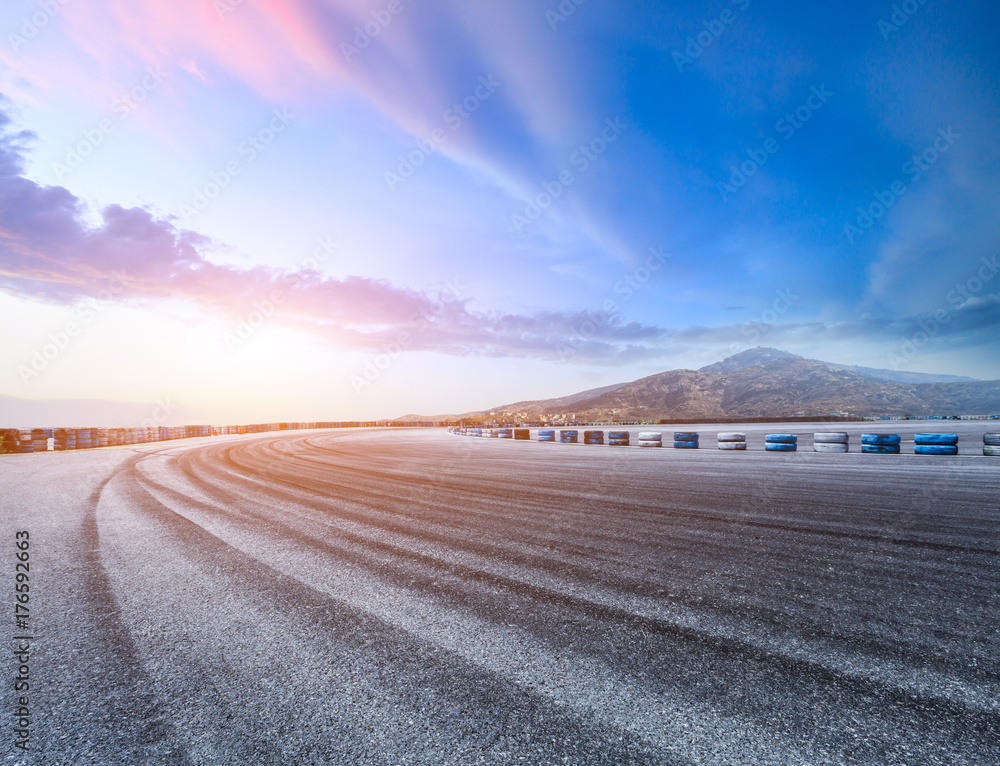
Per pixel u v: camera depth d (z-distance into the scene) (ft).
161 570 11.50
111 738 5.25
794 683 6.30
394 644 7.54
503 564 11.82
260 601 9.46
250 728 5.42
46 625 8.36
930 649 7.23
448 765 4.74
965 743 5.05
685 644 7.47
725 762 4.75
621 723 5.46
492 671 6.69
